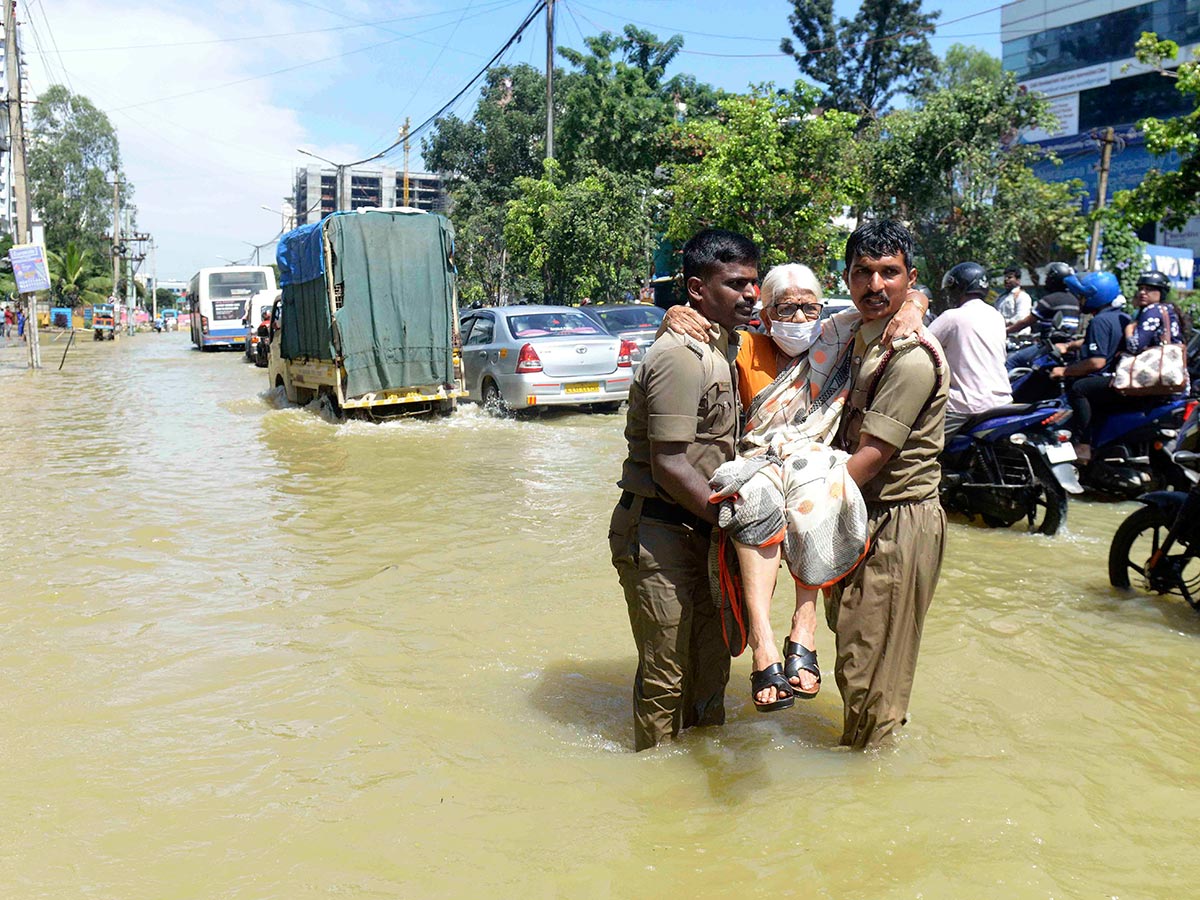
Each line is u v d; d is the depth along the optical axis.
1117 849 2.68
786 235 22.19
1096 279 7.52
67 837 2.83
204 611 4.98
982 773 3.12
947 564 5.88
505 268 34.25
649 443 3.19
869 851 2.64
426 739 3.48
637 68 32.72
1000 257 20.69
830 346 3.17
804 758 3.22
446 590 5.32
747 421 3.27
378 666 4.22
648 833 2.77
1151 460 7.16
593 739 3.47
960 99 20.92
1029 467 6.61
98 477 8.79
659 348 3.05
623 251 26.19
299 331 13.90
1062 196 21.41
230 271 34.06
